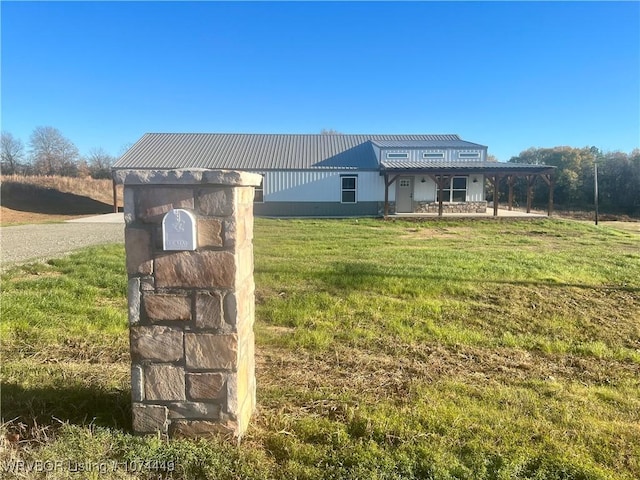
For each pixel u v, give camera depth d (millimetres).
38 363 3393
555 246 10562
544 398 2963
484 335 4371
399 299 5469
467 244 10852
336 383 3145
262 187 20641
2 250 9531
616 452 2312
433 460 2172
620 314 5066
